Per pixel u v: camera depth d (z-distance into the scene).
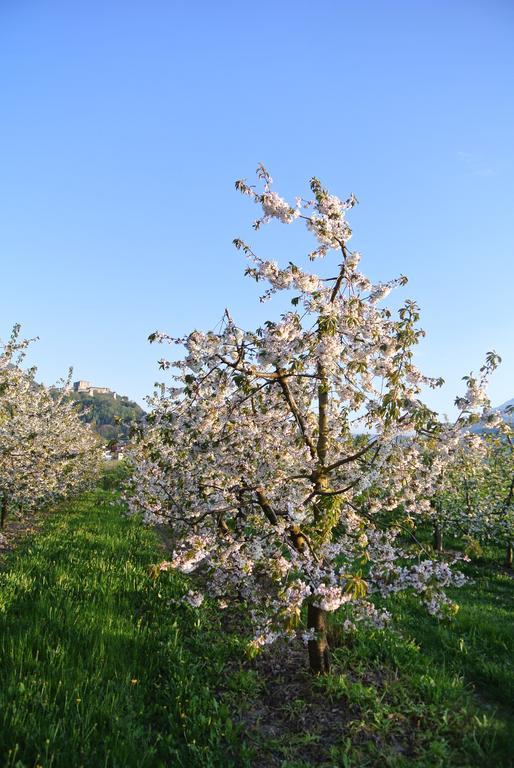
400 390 5.52
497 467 13.63
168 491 8.30
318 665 5.61
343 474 6.20
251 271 6.10
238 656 6.22
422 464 6.40
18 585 7.66
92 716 4.48
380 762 4.32
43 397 17.66
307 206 6.07
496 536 13.24
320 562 5.25
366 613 5.43
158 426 6.55
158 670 5.68
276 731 4.80
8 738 4.02
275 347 5.48
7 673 4.96
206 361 5.70
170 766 4.16
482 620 7.89
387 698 5.30
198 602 5.87
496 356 5.33
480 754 4.43
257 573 7.10
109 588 8.06
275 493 6.45
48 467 15.08
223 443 6.47
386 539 5.73
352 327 5.70
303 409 6.78
